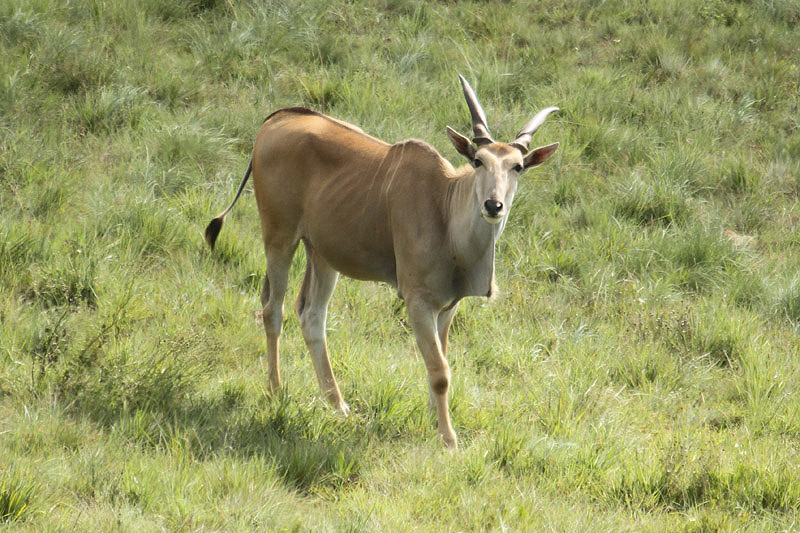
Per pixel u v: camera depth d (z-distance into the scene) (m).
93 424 16.78
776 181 32.31
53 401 17.14
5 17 34.78
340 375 20.75
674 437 17.72
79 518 13.88
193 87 33.75
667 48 39.66
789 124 36.22
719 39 41.53
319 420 17.98
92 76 32.75
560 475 16.59
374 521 14.58
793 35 42.16
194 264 24.78
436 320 18.45
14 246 22.84
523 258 26.44
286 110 21.30
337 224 19.16
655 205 29.55
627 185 30.28
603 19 42.25
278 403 18.25
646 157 32.78
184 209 26.94
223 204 27.72
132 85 33.06
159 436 16.69
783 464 16.77
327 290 20.17
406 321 23.64
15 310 20.75
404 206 18.05
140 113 31.56
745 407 20.33
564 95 35.22
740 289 25.66
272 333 20.02
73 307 21.47
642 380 21.03
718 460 16.81
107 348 19.47
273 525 14.48
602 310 24.55
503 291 25.03
